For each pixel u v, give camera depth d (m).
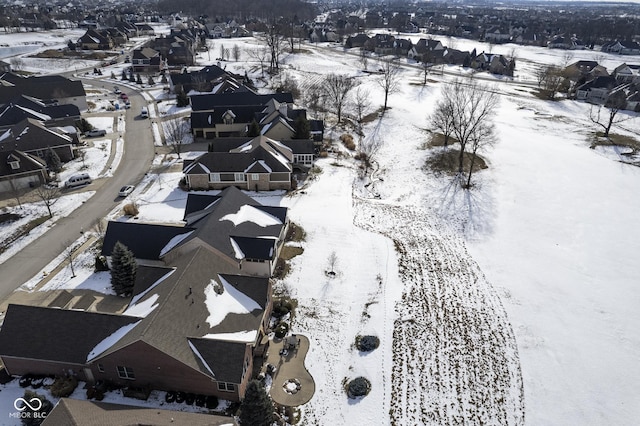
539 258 47.44
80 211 53.66
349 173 66.75
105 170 65.69
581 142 81.44
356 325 37.03
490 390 31.80
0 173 56.91
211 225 41.12
